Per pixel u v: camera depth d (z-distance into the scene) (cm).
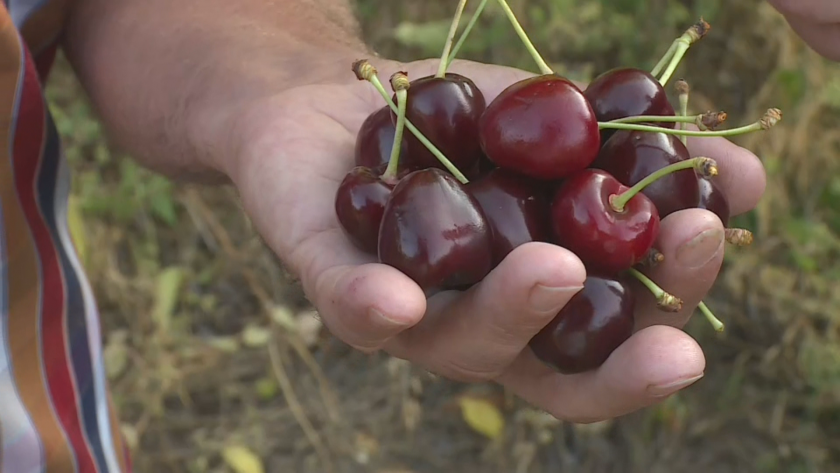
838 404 80
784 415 81
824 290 85
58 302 54
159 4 59
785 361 83
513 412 83
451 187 48
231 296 92
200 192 97
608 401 47
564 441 81
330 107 54
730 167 52
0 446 52
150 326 88
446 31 100
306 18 60
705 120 49
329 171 51
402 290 45
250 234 95
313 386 85
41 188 54
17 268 53
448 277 47
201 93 57
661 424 81
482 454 81
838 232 91
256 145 52
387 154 51
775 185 91
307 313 89
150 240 94
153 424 83
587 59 102
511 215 49
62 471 53
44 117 53
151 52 58
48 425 53
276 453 82
